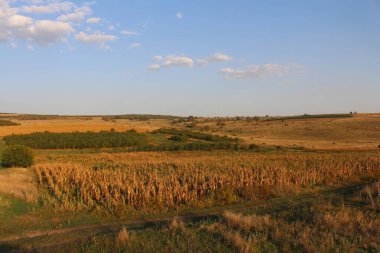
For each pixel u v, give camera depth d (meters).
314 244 9.86
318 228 11.27
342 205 14.20
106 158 57.03
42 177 31.05
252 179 24.66
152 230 11.80
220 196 21.06
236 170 28.94
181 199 20.97
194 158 51.25
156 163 41.00
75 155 64.31
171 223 12.28
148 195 20.47
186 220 15.38
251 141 99.44
